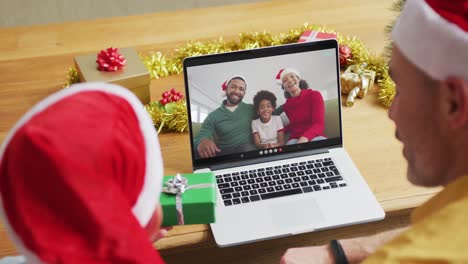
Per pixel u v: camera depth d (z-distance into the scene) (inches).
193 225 45.6
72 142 23.9
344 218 45.5
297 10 73.0
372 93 59.4
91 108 25.5
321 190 48.1
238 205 46.8
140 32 69.5
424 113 28.9
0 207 24.3
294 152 51.6
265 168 50.4
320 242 54.2
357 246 42.1
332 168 50.1
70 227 23.5
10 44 67.3
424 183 30.7
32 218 23.3
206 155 50.3
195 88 49.5
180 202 43.6
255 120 50.7
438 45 27.0
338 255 41.8
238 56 49.8
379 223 53.8
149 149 27.5
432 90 28.1
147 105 57.6
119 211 24.1
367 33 68.2
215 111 50.0
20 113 57.6
